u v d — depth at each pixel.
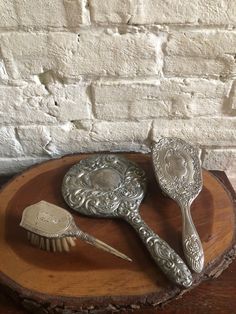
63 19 0.54
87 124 0.70
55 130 0.71
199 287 0.58
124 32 0.57
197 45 0.58
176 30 0.57
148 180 0.67
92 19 0.55
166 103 0.67
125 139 0.73
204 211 0.62
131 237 0.59
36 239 0.56
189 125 0.71
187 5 0.53
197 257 0.54
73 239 0.58
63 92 0.65
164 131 0.72
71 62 0.60
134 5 0.53
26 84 0.63
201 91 0.65
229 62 0.60
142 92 0.65
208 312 0.55
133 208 0.61
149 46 0.58
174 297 0.53
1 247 0.57
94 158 0.69
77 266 0.55
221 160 0.79
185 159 0.65
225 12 0.54
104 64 0.60
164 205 0.64
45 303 0.51
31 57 0.59
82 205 0.62
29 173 0.69
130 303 0.51
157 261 0.53
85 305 0.51
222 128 0.71
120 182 0.65
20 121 0.69
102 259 0.56
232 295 0.57
